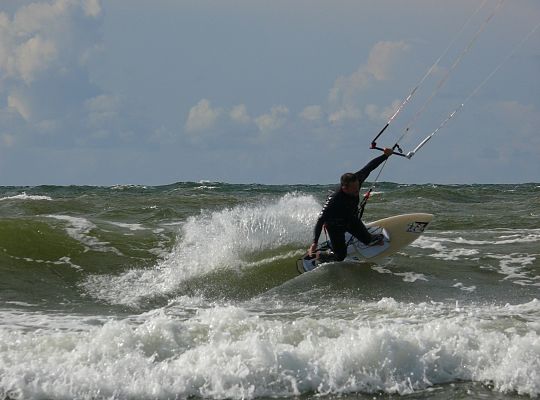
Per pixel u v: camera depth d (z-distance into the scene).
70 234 40.34
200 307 30.33
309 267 35.25
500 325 23.56
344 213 34.03
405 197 70.88
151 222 48.00
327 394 19.12
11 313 28.56
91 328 25.97
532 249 38.94
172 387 19.05
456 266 35.81
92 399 18.56
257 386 19.36
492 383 19.70
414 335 21.62
